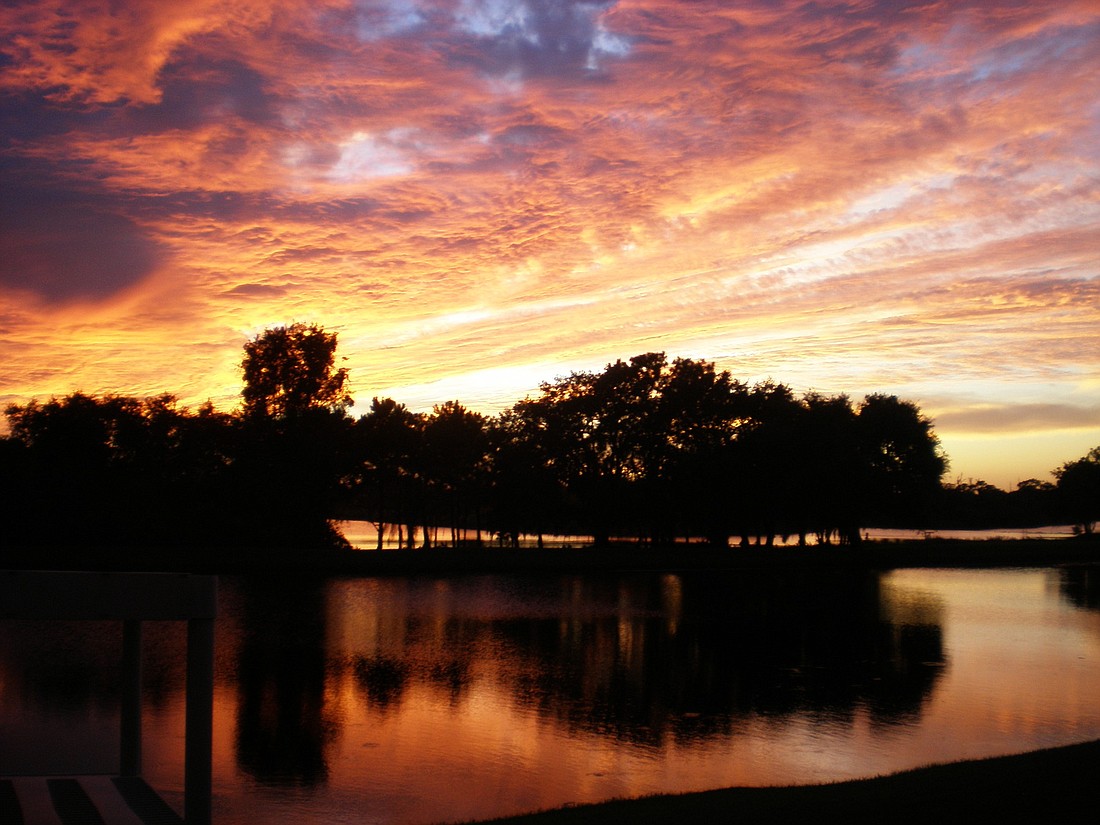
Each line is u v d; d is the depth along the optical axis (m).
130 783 8.50
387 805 11.12
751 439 72.38
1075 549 67.56
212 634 7.30
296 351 67.38
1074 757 9.72
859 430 77.75
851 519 72.81
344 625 27.23
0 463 57.06
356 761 13.00
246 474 62.62
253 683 18.38
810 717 15.93
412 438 77.31
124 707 8.90
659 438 78.31
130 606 7.04
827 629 27.59
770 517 75.88
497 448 83.94
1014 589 41.88
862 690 18.31
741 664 21.25
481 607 32.59
